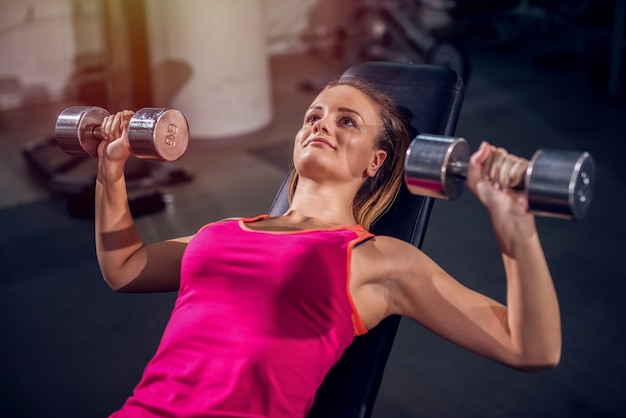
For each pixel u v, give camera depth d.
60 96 5.27
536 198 1.04
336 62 5.93
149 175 3.75
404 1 5.52
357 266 1.34
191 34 4.00
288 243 1.32
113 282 1.53
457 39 4.79
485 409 2.06
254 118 4.30
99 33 5.27
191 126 4.18
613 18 4.83
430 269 1.37
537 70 5.70
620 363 2.23
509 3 5.42
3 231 3.28
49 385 2.23
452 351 2.34
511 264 1.18
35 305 2.68
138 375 2.27
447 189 1.13
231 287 1.30
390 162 1.64
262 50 4.27
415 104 1.78
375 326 1.43
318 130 1.53
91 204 3.41
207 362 1.25
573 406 2.06
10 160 4.14
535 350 1.22
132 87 3.94
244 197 3.53
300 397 1.25
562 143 4.17
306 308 1.27
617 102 4.88
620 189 3.53
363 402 1.37
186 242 1.54
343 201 1.55
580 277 2.73
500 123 4.53
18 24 5.02
